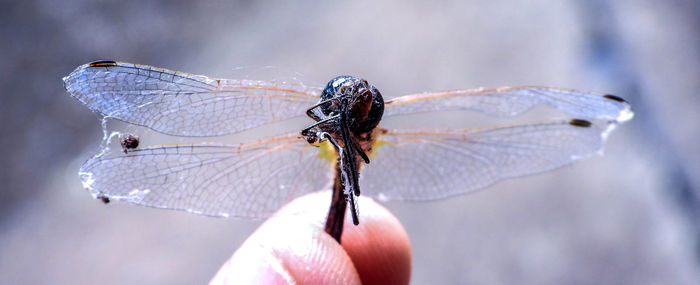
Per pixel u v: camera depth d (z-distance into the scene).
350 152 0.10
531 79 0.35
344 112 0.11
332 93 0.11
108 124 0.11
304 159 0.12
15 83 0.34
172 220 0.27
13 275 0.25
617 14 0.39
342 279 0.12
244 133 0.25
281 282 0.12
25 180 0.30
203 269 0.24
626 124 0.29
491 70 0.36
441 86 0.35
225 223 0.27
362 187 0.13
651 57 0.34
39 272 0.25
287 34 0.42
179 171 0.12
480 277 0.22
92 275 0.25
